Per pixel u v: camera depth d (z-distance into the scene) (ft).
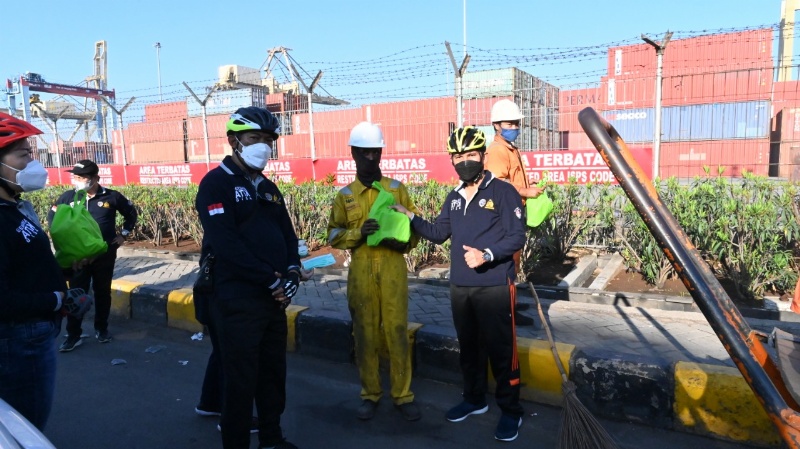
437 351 14.47
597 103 36.22
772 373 5.69
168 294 19.75
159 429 12.53
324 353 16.29
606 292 18.44
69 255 10.44
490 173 11.55
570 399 10.06
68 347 17.42
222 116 57.31
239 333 9.94
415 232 12.34
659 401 11.68
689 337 14.51
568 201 23.15
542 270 22.16
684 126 34.04
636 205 5.65
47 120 57.98
